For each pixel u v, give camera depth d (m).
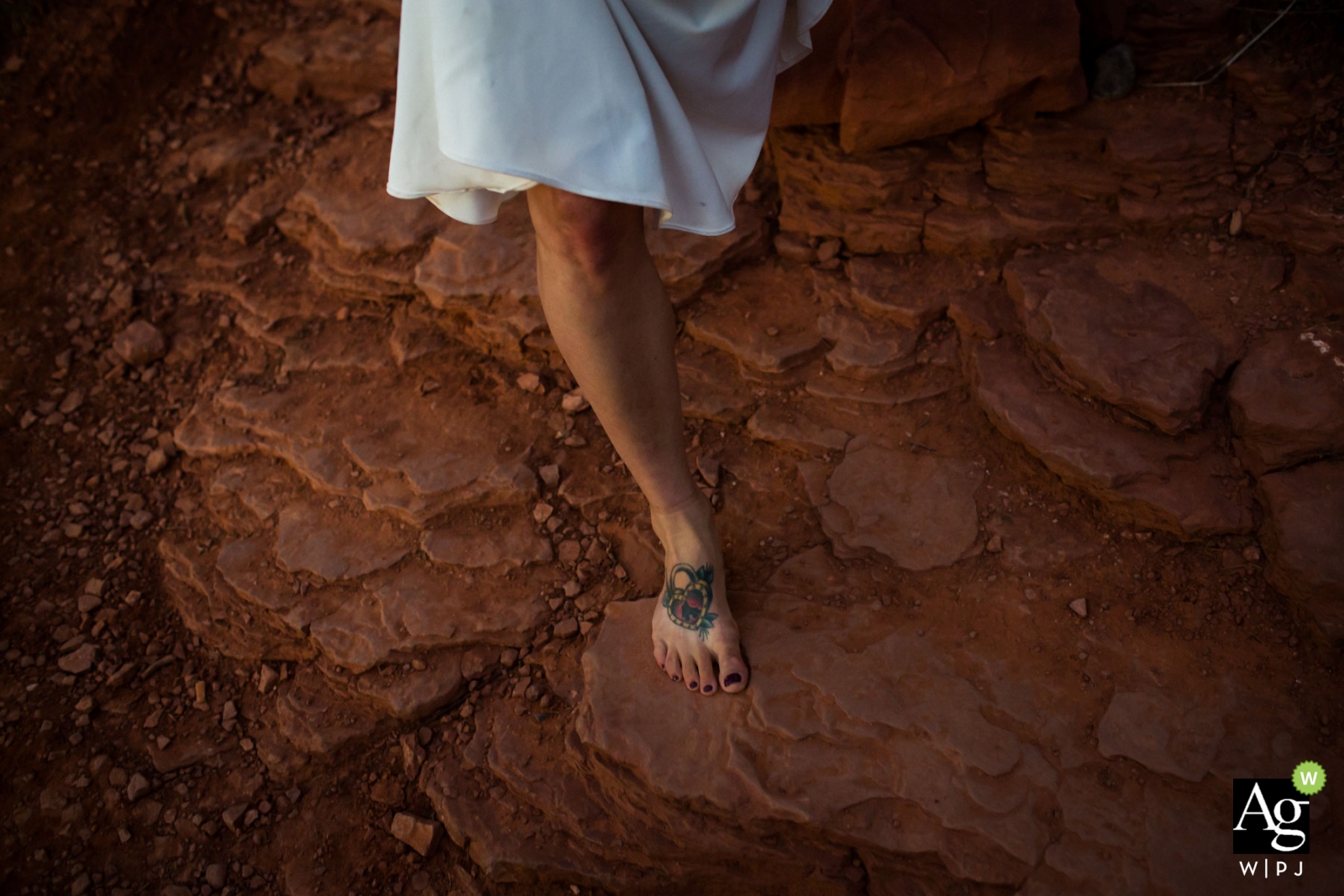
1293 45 2.43
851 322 2.37
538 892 1.90
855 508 2.13
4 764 2.14
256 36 3.31
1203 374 2.03
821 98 2.45
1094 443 2.03
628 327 1.60
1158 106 2.44
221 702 2.21
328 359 2.62
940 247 2.42
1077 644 1.88
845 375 2.31
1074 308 2.18
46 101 3.21
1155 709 1.78
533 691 2.05
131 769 2.12
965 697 1.83
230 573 2.31
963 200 2.41
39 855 2.02
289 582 2.26
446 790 1.99
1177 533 1.96
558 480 2.30
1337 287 2.07
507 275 2.52
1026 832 1.67
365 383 2.56
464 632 2.11
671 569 1.91
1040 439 2.06
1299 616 1.85
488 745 2.02
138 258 2.93
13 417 2.68
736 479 2.24
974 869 1.66
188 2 3.39
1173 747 1.73
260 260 2.87
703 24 1.43
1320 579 1.79
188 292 2.87
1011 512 2.08
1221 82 2.45
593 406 1.73
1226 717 1.75
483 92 1.25
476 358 2.55
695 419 2.35
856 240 2.47
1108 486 1.99
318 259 2.77
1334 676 1.78
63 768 2.13
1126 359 2.07
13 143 3.14
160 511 2.50
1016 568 2.00
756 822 1.77
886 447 2.21
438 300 2.54
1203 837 1.64
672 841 1.84
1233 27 2.50
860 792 1.75
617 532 2.22
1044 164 2.40
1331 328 2.04
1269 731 1.73
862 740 1.80
